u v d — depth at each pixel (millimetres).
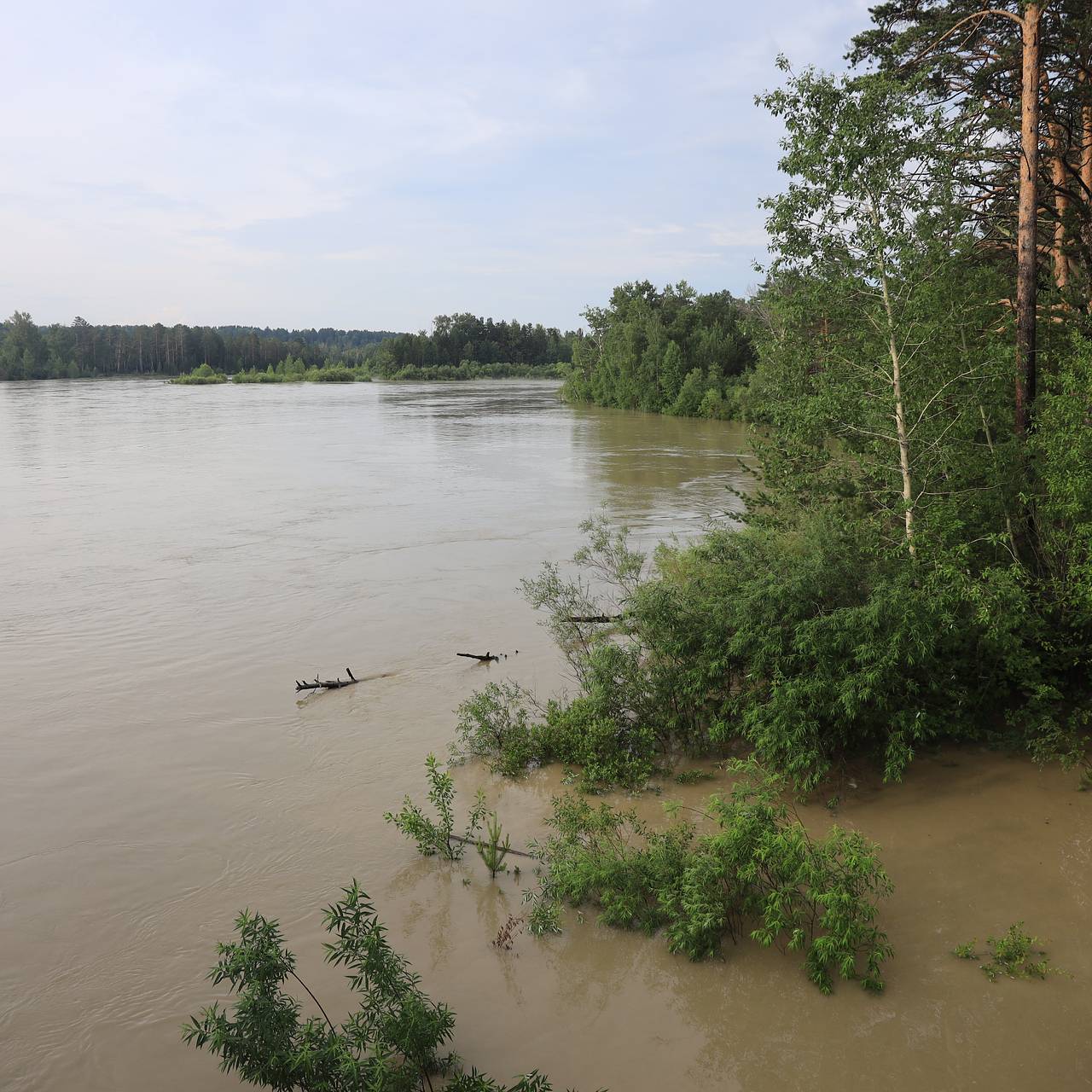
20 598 18891
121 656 15422
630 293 89750
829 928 7453
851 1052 6633
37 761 11570
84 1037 6926
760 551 12188
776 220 12547
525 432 57312
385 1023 6180
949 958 7543
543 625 16734
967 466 12094
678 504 29703
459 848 9477
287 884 8883
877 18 20031
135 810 10328
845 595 10742
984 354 12055
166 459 42656
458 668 14703
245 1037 5945
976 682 11406
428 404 89438
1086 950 7551
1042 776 10477
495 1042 6770
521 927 8125
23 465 40156
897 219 12203
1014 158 18547
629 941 7945
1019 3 14133
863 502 13148
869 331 12695
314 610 18000
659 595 11992
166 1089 6453
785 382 13719
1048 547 11438
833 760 10828
